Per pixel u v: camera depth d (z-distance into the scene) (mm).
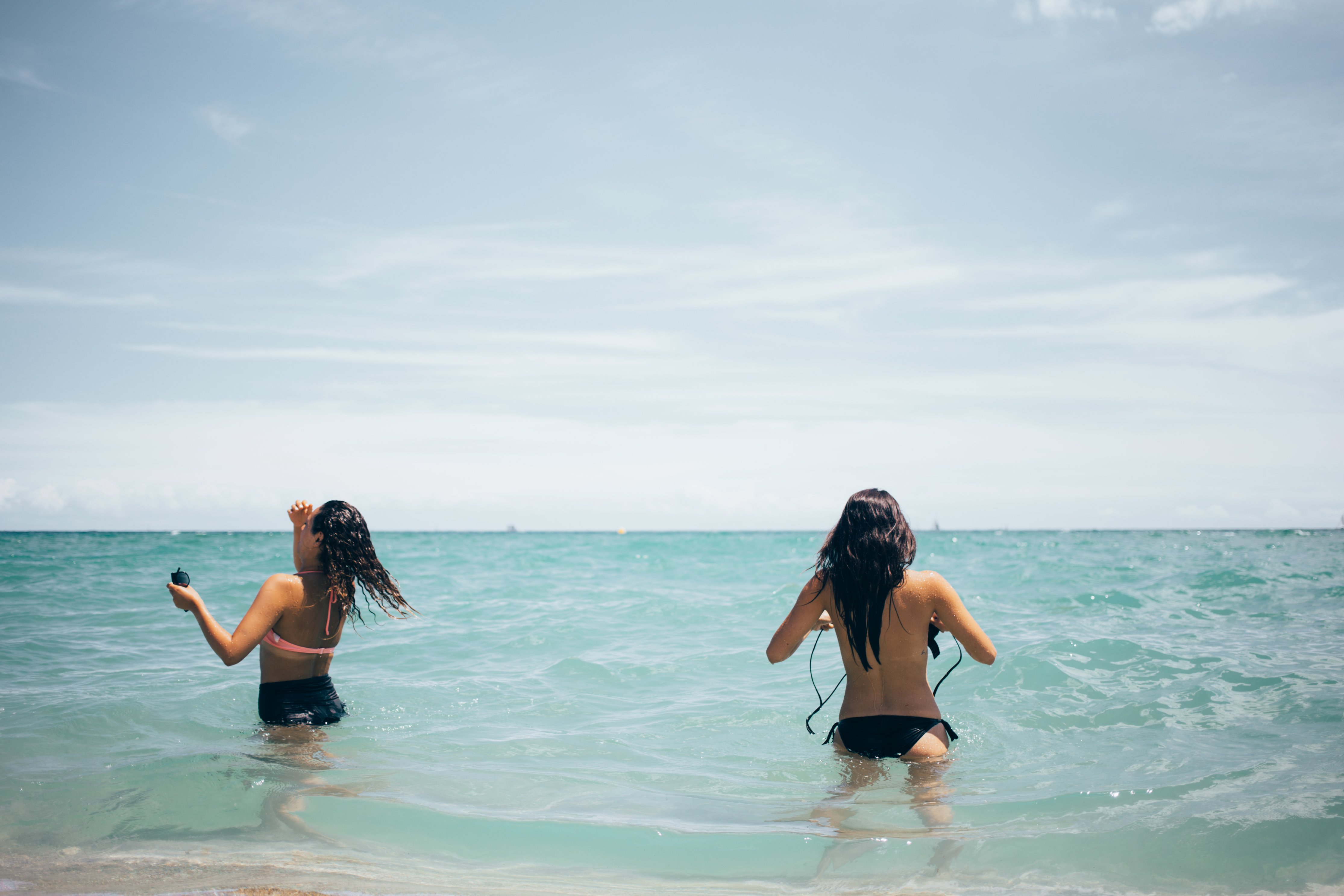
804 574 15297
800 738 4352
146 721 4543
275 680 4418
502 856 2791
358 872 2664
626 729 4523
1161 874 2518
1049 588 11094
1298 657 5867
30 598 10164
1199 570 13938
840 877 2578
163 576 13594
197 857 2768
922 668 3719
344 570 4445
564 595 11484
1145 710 4645
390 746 4133
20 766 3691
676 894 2494
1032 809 3086
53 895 2467
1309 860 2574
